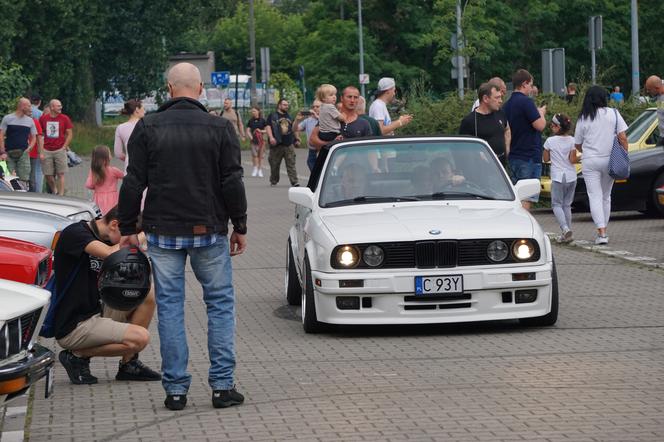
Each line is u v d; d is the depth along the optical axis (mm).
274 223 25328
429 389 9742
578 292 14953
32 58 56406
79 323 10281
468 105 31750
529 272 12172
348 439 8219
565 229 20078
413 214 12711
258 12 125000
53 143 31359
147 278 9602
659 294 14625
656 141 25125
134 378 10555
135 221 9305
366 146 13844
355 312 12109
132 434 8555
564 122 19875
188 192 9102
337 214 12953
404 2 80062
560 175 19953
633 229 22250
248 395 9719
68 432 8656
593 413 8773
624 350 11203
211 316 9328
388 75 79812
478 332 12453
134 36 67000
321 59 80375
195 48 124312
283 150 36656
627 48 78562
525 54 78562
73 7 57312
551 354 11094
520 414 8797
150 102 86375
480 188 13461
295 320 13523
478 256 12141
